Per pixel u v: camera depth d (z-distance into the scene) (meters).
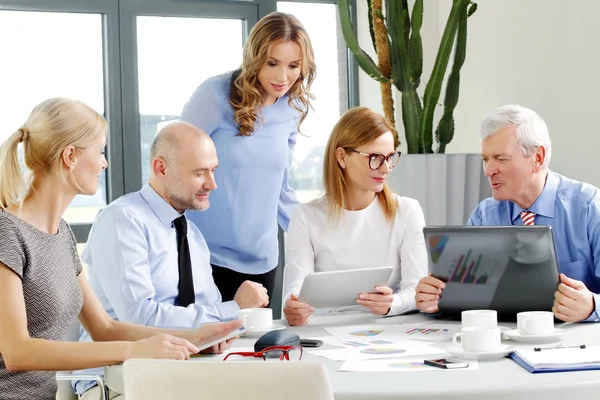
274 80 3.12
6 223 1.87
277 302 4.66
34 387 1.90
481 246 2.25
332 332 2.26
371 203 2.88
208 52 4.61
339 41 4.89
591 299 2.20
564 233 2.71
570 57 3.83
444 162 4.00
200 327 2.07
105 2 4.33
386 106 4.26
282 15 3.12
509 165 2.66
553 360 1.74
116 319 2.51
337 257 2.84
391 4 4.14
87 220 4.38
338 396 1.54
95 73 4.39
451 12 4.10
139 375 1.40
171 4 4.47
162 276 2.56
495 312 2.12
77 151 1.97
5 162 1.91
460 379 1.62
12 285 1.84
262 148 3.25
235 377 1.34
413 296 2.60
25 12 4.25
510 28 4.23
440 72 4.12
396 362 1.81
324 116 4.88
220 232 3.28
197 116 3.18
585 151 3.77
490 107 4.42
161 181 2.59
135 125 4.43
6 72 4.23
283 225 3.58
